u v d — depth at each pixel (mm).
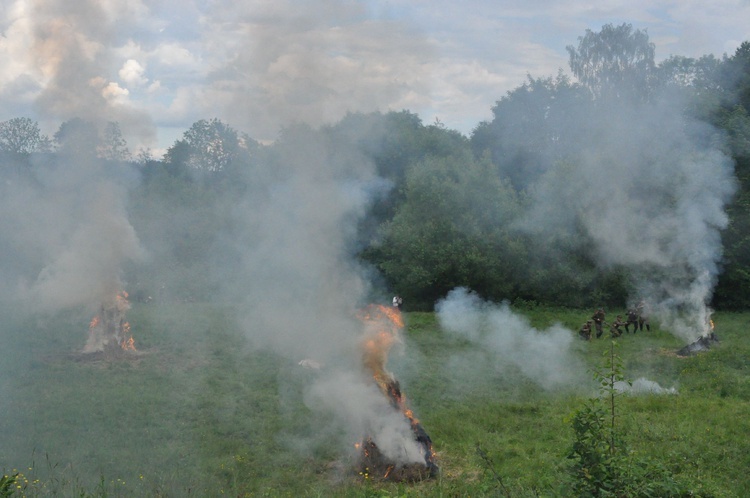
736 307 42344
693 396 19609
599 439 9883
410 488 12438
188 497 11352
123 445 14266
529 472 12703
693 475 12164
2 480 9797
